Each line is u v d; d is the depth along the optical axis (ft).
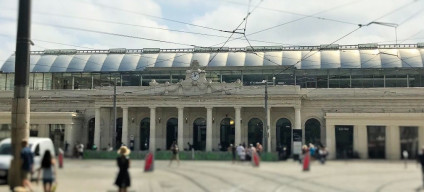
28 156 57.00
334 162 93.09
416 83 200.75
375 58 206.18
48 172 52.16
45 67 230.07
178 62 221.66
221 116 192.03
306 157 79.66
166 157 132.36
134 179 72.69
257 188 61.87
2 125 169.78
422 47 214.48
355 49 215.31
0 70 230.68
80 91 203.00
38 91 207.51
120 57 230.68
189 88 185.78
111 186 60.70
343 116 145.48
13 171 63.36
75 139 187.62
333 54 211.61
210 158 131.54
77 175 69.36
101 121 194.80
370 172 67.15
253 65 212.02
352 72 204.74
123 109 188.65
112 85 212.02
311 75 206.69
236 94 181.88
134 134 195.52
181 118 184.96
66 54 238.07
